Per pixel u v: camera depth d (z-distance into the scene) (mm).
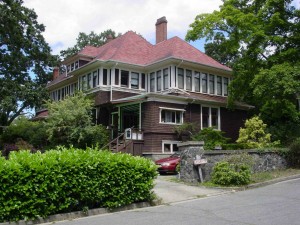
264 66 24781
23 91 31562
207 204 10352
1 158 8398
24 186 8078
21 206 8023
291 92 19547
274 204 9828
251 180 14367
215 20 25031
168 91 26750
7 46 33188
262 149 17062
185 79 27531
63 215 8719
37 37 36250
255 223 7590
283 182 14680
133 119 27109
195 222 7914
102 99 27672
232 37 25281
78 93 25781
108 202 9570
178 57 26547
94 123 26953
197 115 26734
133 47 31109
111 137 26109
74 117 23375
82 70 30641
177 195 11969
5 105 29859
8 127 31672
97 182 9367
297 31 24141
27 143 28156
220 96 30000
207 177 14500
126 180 10062
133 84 29094
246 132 22453
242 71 26062
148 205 10484
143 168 10555
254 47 24000
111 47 31609
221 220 8016
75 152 9602
